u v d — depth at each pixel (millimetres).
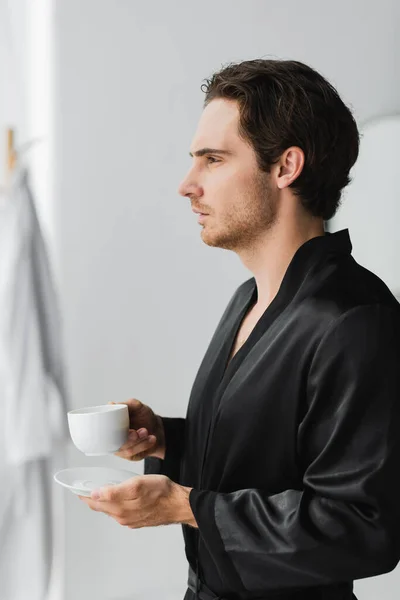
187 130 2049
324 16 2094
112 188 2020
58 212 1997
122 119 2016
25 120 2033
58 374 1884
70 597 2043
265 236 1016
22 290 1827
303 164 976
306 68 1003
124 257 2035
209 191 1008
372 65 2115
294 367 947
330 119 988
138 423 1175
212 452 1008
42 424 1825
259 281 1068
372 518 863
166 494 938
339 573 876
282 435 955
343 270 978
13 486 1844
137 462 2084
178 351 2078
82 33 1987
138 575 2086
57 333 1881
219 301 2100
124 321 2043
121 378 2047
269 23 2070
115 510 940
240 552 902
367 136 1973
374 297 942
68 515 2033
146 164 2033
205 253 2082
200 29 2041
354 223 1968
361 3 2109
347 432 889
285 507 902
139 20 2012
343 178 1024
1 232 1844
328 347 912
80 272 2014
